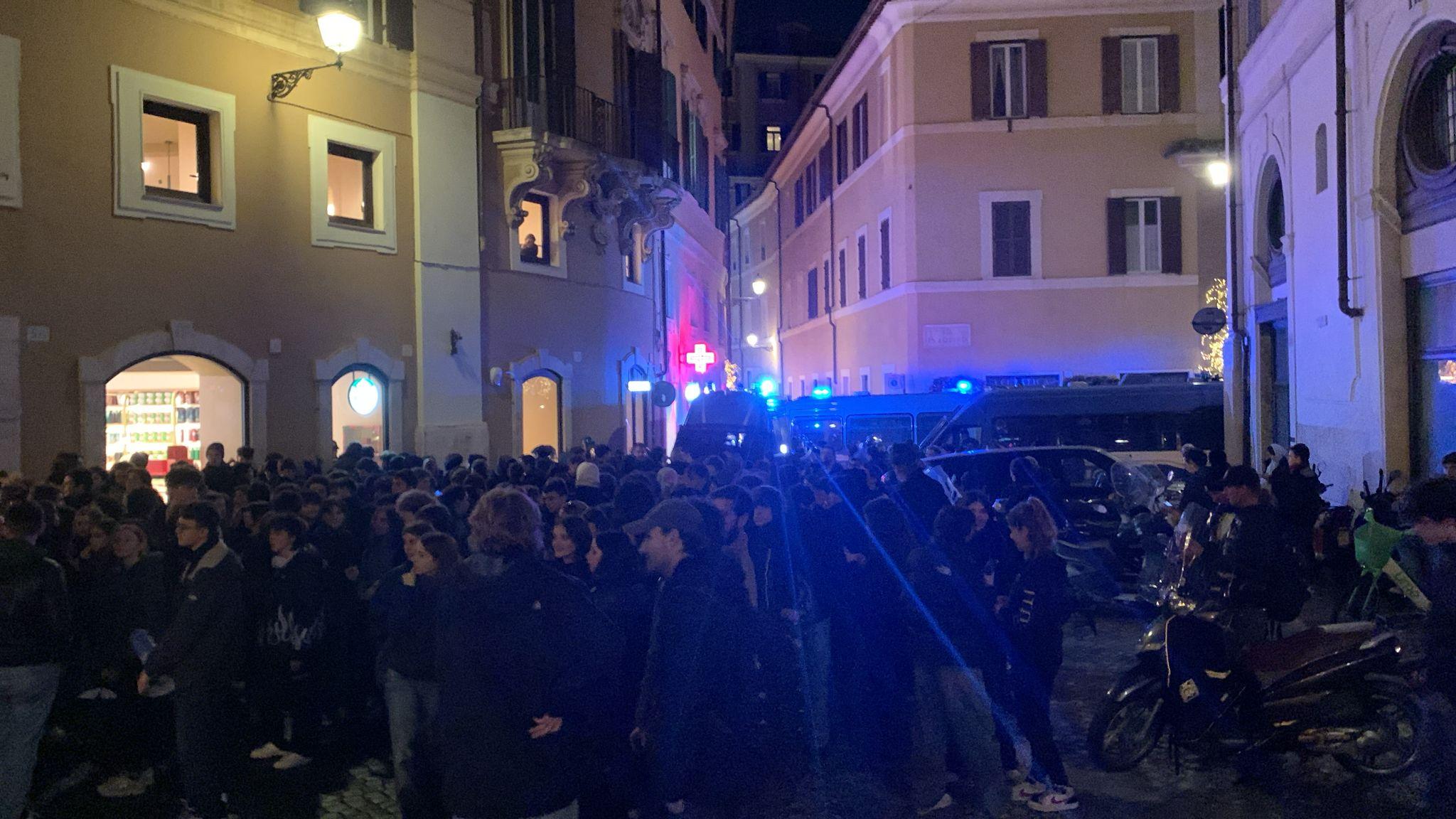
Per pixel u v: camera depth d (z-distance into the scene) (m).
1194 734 6.77
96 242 13.03
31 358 12.36
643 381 25.00
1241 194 19.11
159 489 14.85
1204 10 26.44
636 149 22.97
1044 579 6.51
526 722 4.21
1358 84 12.77
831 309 37.38
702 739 5.52
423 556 5.79
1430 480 5.29
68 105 12.76
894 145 28.53
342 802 6.99
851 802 6.80
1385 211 12.34
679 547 5.65
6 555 6.06
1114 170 26.81
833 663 7.62
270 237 15.26
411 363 17.73
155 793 7.26
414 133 17.73
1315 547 11.87
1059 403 19.08
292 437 15.54
